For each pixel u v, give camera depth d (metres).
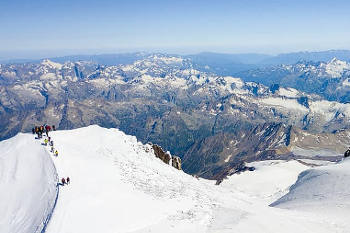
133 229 45.66
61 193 49.72
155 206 52.88
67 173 57.09
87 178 56.66
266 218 55.91
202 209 56.94
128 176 63.41
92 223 44.47
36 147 69.12
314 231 53.34
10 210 50.38
